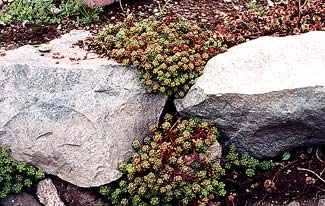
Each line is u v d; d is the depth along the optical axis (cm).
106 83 125
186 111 127
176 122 128
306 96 118
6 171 125
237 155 129
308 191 127
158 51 125
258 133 126
